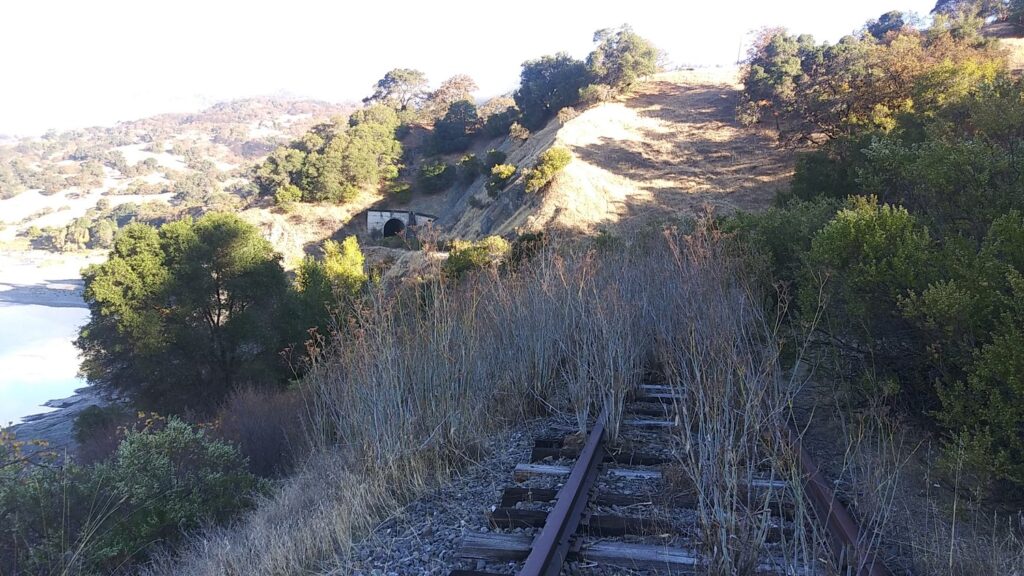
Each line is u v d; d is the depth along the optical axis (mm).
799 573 3723
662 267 9836
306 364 9867
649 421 7211
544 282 8953
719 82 74875
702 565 3777
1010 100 9148
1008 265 5156
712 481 3836
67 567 6461
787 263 9742
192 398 26000
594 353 7629
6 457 7312
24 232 180375
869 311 6371
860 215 6773
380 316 7508
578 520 4691
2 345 57844
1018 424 4754
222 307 27719
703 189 44375
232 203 99000
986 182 7078
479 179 78750
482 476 6234
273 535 5414
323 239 81938
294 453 11492
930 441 5750
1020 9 56844
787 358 7453
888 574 3750
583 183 47000
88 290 25469
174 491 8391
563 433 7305
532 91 84812
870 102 38781
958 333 5410
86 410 26078
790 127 49938
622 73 73625
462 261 14977
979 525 4656
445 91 117750
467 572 4156
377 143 93312
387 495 5875
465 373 7453
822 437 6512
